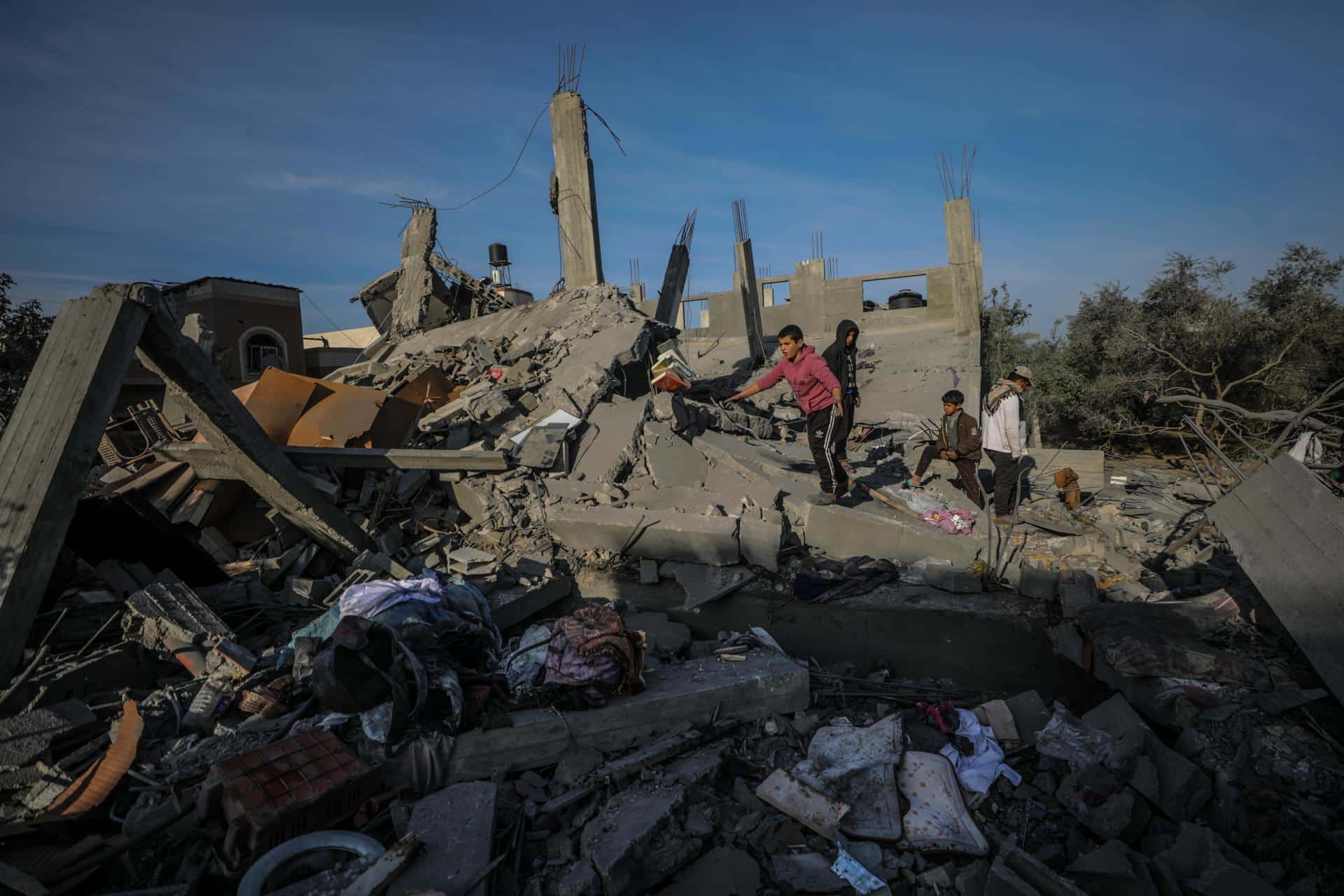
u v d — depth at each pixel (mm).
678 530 6410
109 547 5051
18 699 3807
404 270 17109
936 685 4980
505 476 7312
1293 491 4352
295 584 5727
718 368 14820
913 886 3102
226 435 5277
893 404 11492
